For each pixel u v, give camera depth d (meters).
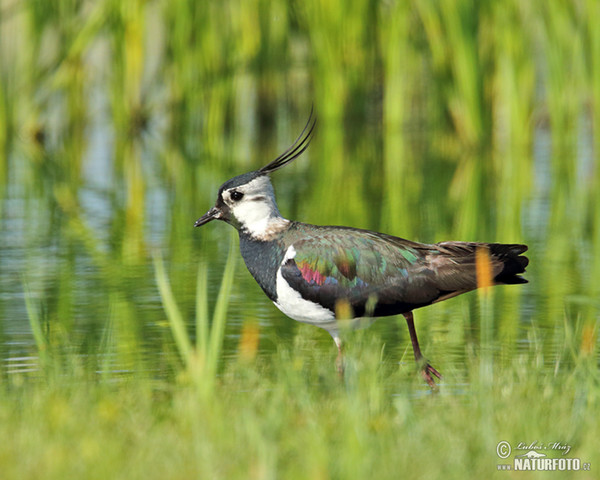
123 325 11.80
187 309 12.52
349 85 27.97
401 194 20.56
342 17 27.09
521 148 25.56
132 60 27.67
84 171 23.12
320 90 27.53
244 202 10.48
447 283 9.82
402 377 9.66
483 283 9.20
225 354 10.75
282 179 22.38
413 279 9.89
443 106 27.62
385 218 18.23
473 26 25.36
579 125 26.72
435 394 9.16
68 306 12.69
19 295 13.26
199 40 27.09
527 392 8.74
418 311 12.57
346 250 10.02
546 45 25.38
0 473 6.82
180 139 27.73
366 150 26.16
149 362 10.41
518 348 10.82
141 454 7.09
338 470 6.83
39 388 9.16
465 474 6.86
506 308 12.61
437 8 25.88
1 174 22.67
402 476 6.74
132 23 27.38
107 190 20.92
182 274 14.38
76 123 27.98
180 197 20.23
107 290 13.46
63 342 11.05
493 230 17.28
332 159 24.95
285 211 18.80
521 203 19.53
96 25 27.19
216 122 27.22
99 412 8.09
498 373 9.52
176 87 27.52
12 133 27.25
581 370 9.16
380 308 10.04
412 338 10.01
